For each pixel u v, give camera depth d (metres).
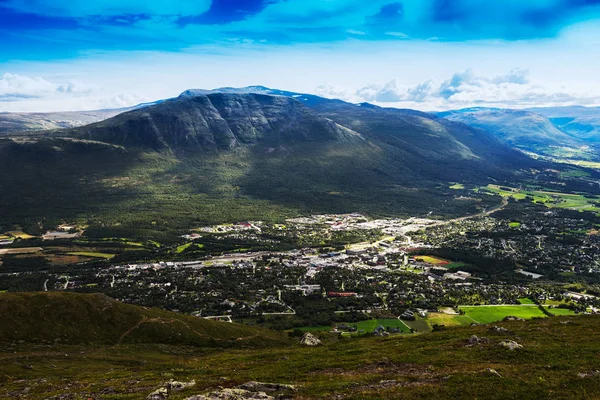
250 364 90.62
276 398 57.44
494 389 57.31
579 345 79.25
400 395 56.66
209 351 138.00
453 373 65.94
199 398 54.38
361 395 57.28
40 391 78.25
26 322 131.75
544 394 55.25
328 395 58.41
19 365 101.44
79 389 74.38
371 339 115.00
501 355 75.56
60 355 114.94
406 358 80.69
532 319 127.50
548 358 71.62
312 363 84.25
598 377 59.59
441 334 108.81
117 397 63.47
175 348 137.25
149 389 69.69
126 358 117.62
